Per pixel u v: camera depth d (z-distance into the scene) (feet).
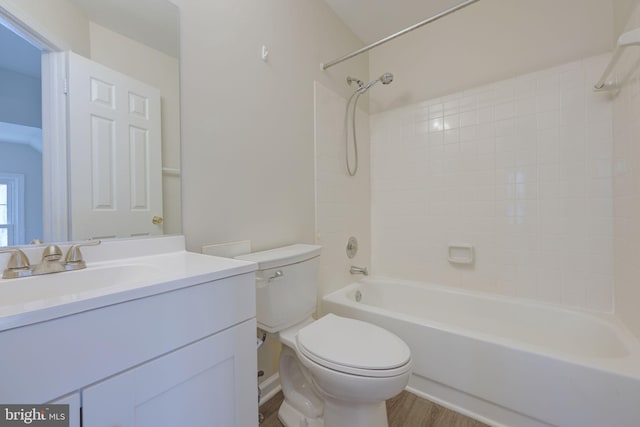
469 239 6.31
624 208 4.40
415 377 4.72
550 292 5.43
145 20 3.29
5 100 2.42
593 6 5.02
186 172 3.62
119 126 3.09
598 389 3.24
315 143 5.82
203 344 2.34
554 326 5.10
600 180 4.97
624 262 4.42
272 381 4.80
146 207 3.28
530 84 5.60
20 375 1.45
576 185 5.18
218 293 2.47
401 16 6.59
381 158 7.62
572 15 5.20
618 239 4.65
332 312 5.73
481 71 6.14
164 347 2.06
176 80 3.52
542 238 5.51
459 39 6.40
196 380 2.29
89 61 2.90
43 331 1.52
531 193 5.60
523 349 3.74
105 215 2.99
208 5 3.87
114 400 1.79
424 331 4.57
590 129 5.06
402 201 7.28
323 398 3.49
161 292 2.03
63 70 2.74
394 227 7.41
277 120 4.93
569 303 5.25
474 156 6.23
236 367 2.63
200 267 2.61
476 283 6.23
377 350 3.26
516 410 3.79
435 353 4.46
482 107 6.13
